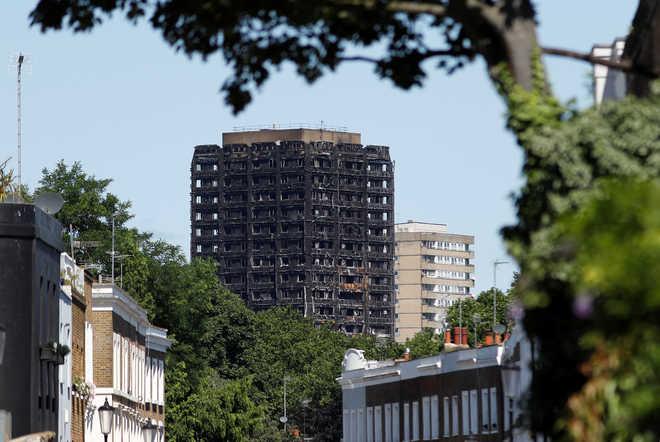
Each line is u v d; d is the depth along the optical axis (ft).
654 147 167.22
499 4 172.14
